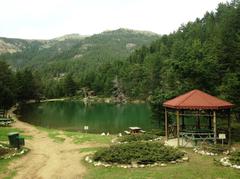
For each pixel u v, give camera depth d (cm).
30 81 12494
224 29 7119
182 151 2366
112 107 9994
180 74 4178
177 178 1742
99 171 1973
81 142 3219
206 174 1808
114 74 15038
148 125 5469
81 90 15000
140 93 12588
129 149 2345
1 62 10044
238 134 3262
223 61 4466
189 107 2720
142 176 1802
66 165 2202
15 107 9788
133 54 18112
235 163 1989
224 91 3688
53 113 7962
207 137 2809
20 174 1973
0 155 2406
